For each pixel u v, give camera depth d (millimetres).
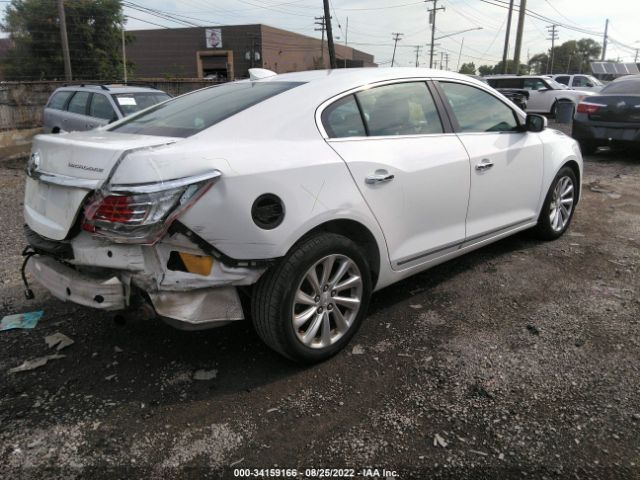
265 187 2623
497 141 4129
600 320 3520
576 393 2746
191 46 54750
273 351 3213
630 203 6770
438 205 3609
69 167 2646
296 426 2547
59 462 2326
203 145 2633
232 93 3418
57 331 3465
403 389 2820
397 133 3447
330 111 3139
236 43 53750
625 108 9734
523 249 4953
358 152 3109
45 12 33562
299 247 2807
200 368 3037
